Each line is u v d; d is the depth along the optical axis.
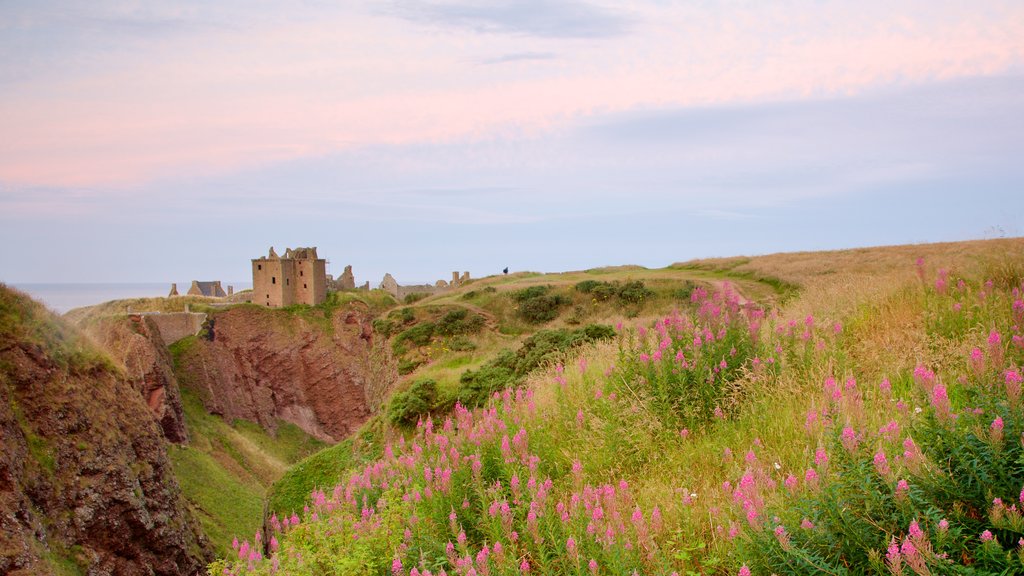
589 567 5.92
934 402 5.50
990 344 6.01
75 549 24.45
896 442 6.01
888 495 5.17
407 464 10.86
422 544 7.85
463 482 8.72
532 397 11.59
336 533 9.20
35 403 26.45
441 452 9.95
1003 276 11.29
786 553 5.21
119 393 32.50
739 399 8.95
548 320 54.12
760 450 7.45
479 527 7.90
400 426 26.45
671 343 10.25
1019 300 7.96
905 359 8.68
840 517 5.21
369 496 10.98
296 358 94.31
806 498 5.60
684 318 10.96
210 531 40.75
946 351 8.38
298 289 99.94
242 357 90.06
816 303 13.12
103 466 27.80
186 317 84.75
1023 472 4.85
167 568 28.83
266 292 98.94
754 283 46.25
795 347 9.66
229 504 48.94
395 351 55.00
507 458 8.52
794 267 47.19
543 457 9.23
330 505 10.82
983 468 4.95
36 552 21.55
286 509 26.27
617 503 6.93
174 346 82.31
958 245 42.34
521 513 7.43
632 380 10.02
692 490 7.38
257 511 49.06
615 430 8.87
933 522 4.88
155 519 29.39
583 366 12.05
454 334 54.25
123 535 27.17
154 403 63.31
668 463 8.20
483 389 25.17
